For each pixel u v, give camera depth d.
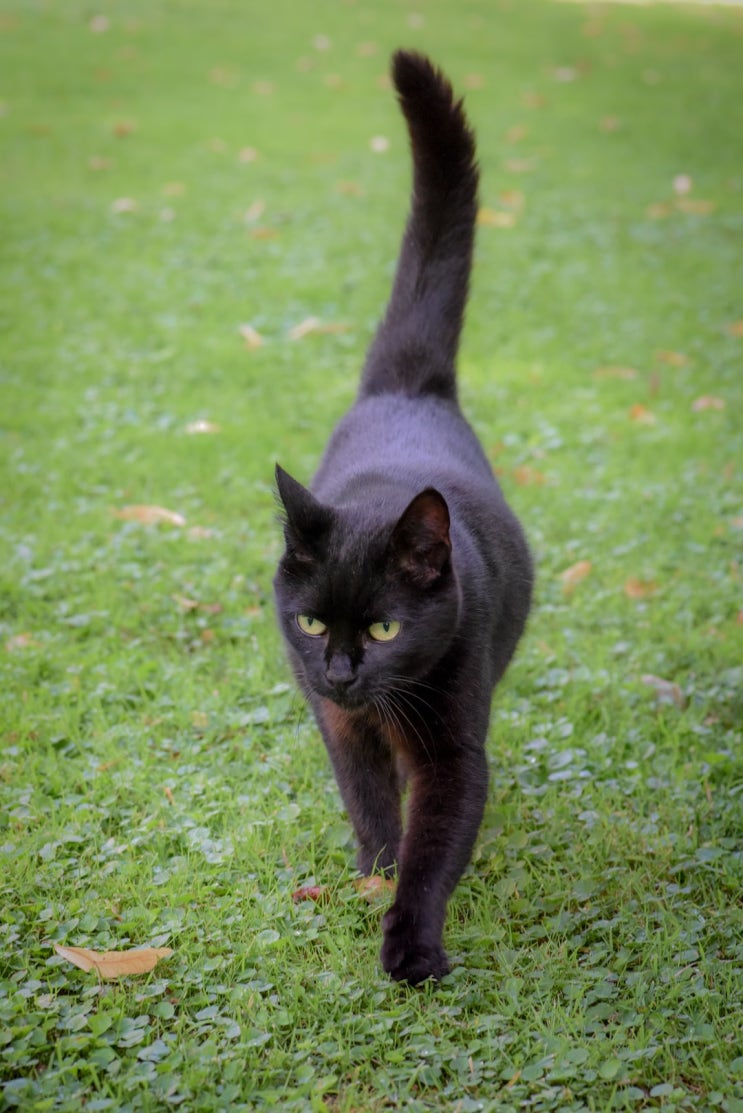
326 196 11.92
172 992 3.27
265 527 6.15
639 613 5.40
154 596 5.43
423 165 4.82
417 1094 2.95
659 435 7.23
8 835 3.86
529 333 8.87
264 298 9.41
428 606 3.31
